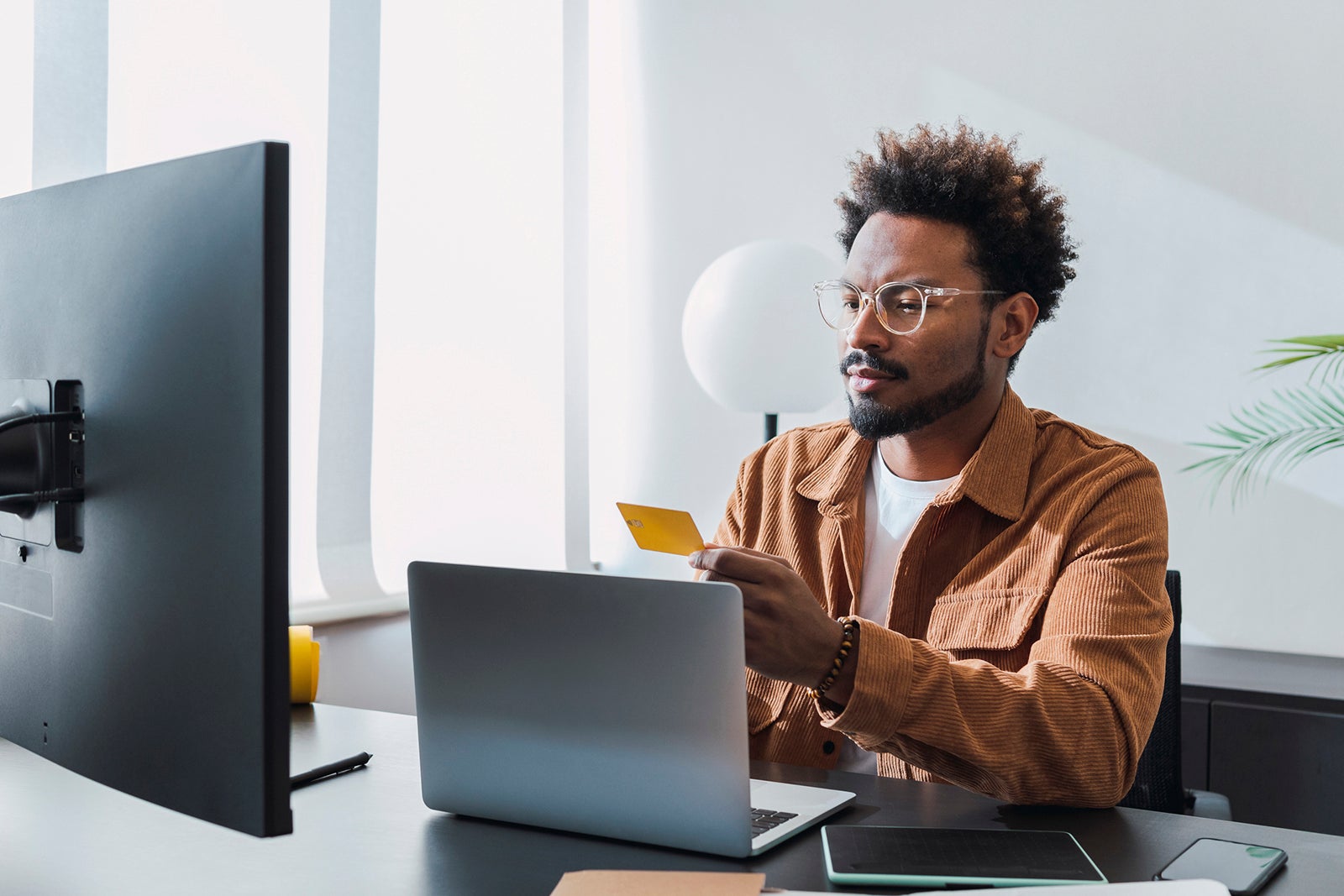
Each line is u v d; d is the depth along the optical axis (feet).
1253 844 3.35
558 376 12.08
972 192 4.84
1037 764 3.68
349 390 9.73
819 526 5.38
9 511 2.81
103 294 2.51
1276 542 10.00
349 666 8.77
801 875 3.06
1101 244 10.64
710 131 12.53
